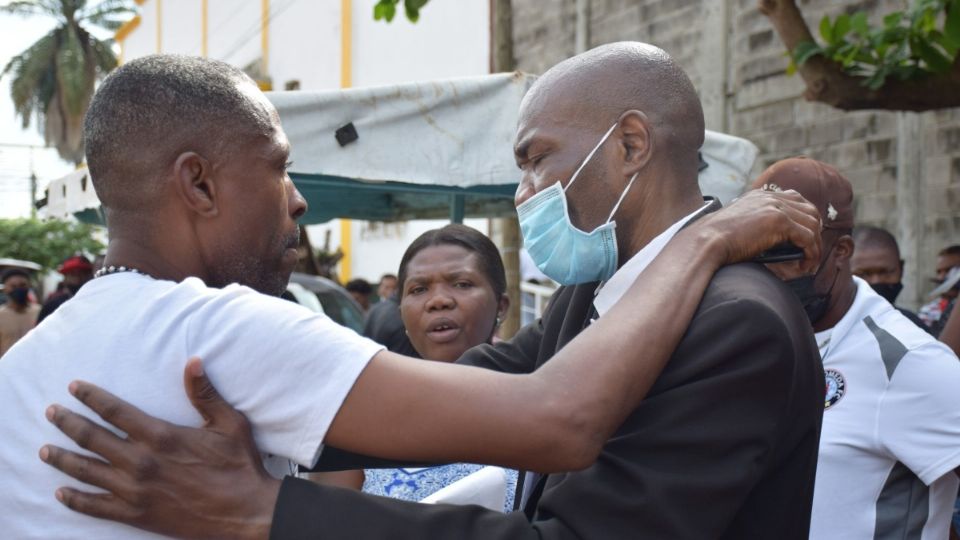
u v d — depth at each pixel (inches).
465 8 428.1
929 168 227.8
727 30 283.3
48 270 888.9
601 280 67.2
